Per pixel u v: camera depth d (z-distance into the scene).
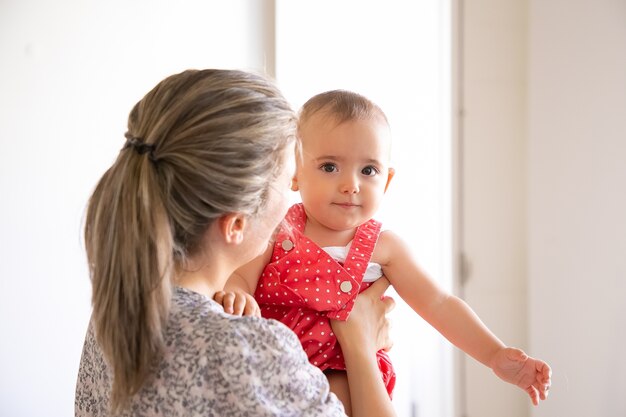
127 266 0.79
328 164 1.18
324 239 1.23
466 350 1.22
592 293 1.74
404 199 2.16
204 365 0.77
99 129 2.16
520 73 2.17
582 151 1.77
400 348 2.19
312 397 0.80
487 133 2.15
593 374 1.74
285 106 0.88
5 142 2.11
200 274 0.88
